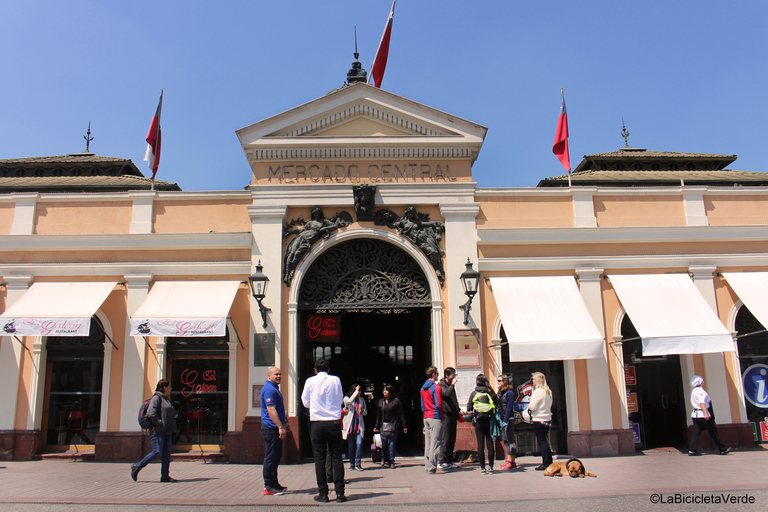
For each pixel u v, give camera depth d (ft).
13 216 45.27
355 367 57.57
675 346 39.58
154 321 39.22
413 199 44.60
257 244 43.34
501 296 42.63
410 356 57.62
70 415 43.24
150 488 29.50
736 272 45.27
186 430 42.70
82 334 39.50
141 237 44.01
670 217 46.44
